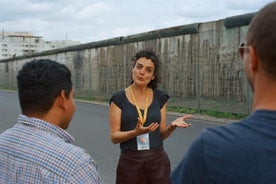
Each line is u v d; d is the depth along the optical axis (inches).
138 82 155.6
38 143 80.9
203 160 60.1
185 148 383.2
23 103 86.5
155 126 144.9
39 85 85.0
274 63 57.3
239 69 589.0
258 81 60.3
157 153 154.1
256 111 60.4
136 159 152.1
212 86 641.0
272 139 57.6
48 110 86.4
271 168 56.6
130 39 868.6
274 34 56.7
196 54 673.6
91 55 1058.7
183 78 703.1
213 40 637.9
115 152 377.7
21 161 79.8
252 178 57.0
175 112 676.7
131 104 154.7
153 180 153.5
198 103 667.4
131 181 152.3
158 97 159.5
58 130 84.4
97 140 440.5
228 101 608.4
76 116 664.4
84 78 1103.0
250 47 60.1
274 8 57.8
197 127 505.0
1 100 1078.4
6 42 4239.7
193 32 676.7
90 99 1043.9
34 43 4338.1
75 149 80.8
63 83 87.5
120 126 155.2
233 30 601.0
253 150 57.6
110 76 971.9
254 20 59.9
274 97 59.1
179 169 64.1
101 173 304.2
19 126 84.7
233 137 59.5
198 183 60.6
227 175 58.1
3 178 80.7
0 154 82.7
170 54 734.5
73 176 77.7
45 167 78.1
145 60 156.1
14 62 1774.1
